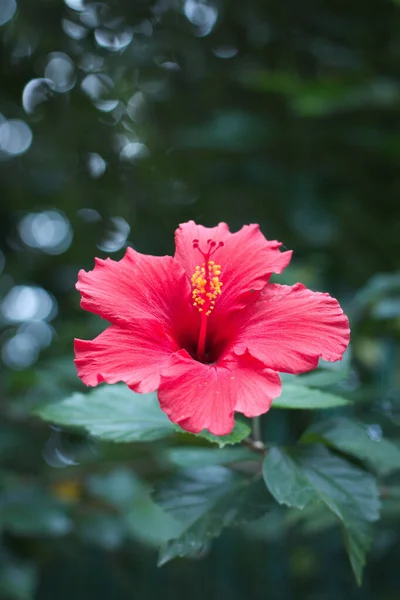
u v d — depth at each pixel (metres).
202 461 2.10
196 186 4.90
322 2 4.67
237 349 1.75
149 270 1.91
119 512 3.66
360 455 1.93
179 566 4.21
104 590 4.23
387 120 4.32
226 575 4.23
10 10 4.71
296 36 4.73
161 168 4.92
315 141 4.34
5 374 4.16
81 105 4.97
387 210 4.47
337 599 4.15
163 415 1.99
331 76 4.58
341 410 3.03
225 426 1.56
